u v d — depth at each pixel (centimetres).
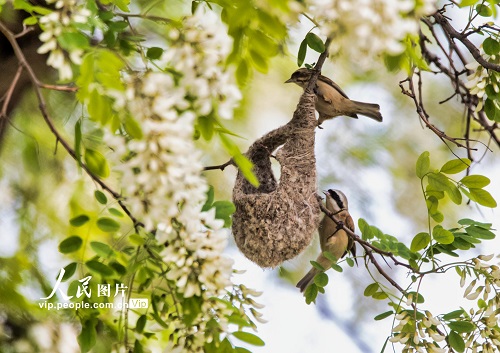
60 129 1318
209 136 689
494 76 1058
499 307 971
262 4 621
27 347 1166
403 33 573
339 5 570
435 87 1730
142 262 818
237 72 671
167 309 820
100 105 642
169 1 1195
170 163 630
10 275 1273
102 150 891
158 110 625
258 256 1172
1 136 1212
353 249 1313
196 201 699
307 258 1617
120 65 655
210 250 756
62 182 1333
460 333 966
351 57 588
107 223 785
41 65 1185
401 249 1060
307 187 1179
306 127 1184
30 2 884
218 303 788
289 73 1522
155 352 1014
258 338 801
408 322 954
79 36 660
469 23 1067
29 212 1329
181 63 651
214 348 797
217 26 660
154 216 654
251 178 687
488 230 1039
